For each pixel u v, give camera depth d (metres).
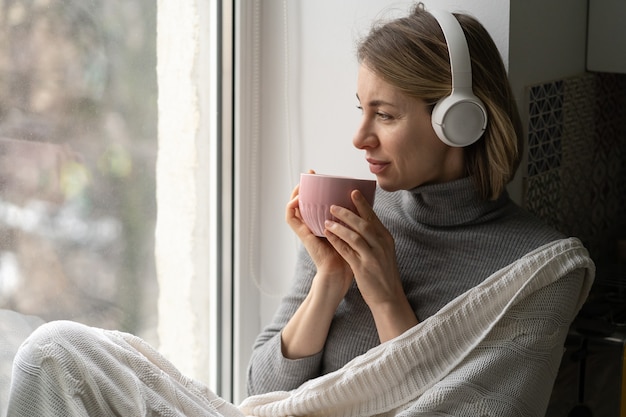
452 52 1.72
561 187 2.29
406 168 1.79
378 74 1.75
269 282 2.42
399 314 1.79
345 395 1.77
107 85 2.09
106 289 2.16
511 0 1.96
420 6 2.06
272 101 2.34
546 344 1.71
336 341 1.93
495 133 1.79
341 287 1.88
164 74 2.21
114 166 2.13
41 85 1.96
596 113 2.44
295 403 1.80
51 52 1.97
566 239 1.79
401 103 1.75
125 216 2.18
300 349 1.91
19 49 1.91
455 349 1.74
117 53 2.11
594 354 2.13
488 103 1.78
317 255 1.88
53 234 2.03
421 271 1.88
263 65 2.33
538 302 1.74
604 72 2.42
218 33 2.30
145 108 2.18
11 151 1.92
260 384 1.94
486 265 1.83
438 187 1.83
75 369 1.55
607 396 2.12
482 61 1.79
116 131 2.13
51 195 2.01
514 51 2.00
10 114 1.91
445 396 1.65
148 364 1.66
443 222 1.86
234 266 2.38
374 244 1.75
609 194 2.58
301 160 2.32
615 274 2.44
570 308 1.77
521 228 1.84
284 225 2.38
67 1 1.99
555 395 2.19
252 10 2.29
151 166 2.22
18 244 1.96
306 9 2.25
